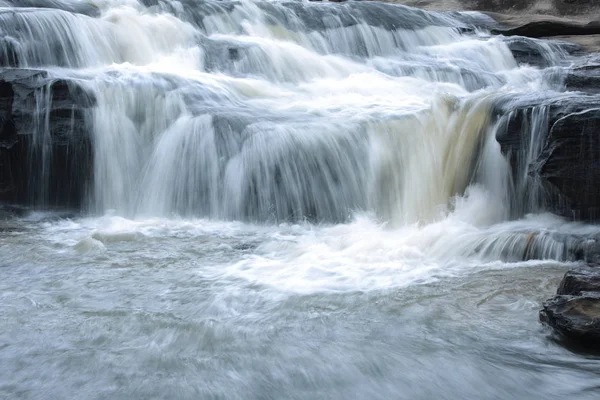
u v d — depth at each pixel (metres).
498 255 7.72
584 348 5.23
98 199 10.41
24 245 8.27
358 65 15.25
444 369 4.90
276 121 10.62
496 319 5.82
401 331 5.56
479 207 9.46
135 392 4.53
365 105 11.99
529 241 7.70
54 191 10.45
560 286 6.02
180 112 10.70
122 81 10.97
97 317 5.82
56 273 7.11
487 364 4.99
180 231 9.20
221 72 13.56
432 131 10.27
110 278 6.94
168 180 10.28
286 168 10.05
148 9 14.58
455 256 7.75
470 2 21.14
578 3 20.09
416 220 9.85
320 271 7.15
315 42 15.80
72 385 4.64
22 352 5.12
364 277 6.94
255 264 7.44
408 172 10.21
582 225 8.35
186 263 7.50
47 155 10.37
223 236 8.94
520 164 9.23
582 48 17.42
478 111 9.91
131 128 10.56
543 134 9.01
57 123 10.33
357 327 5.64
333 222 10.06
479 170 9.74
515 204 9.27
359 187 10.20
